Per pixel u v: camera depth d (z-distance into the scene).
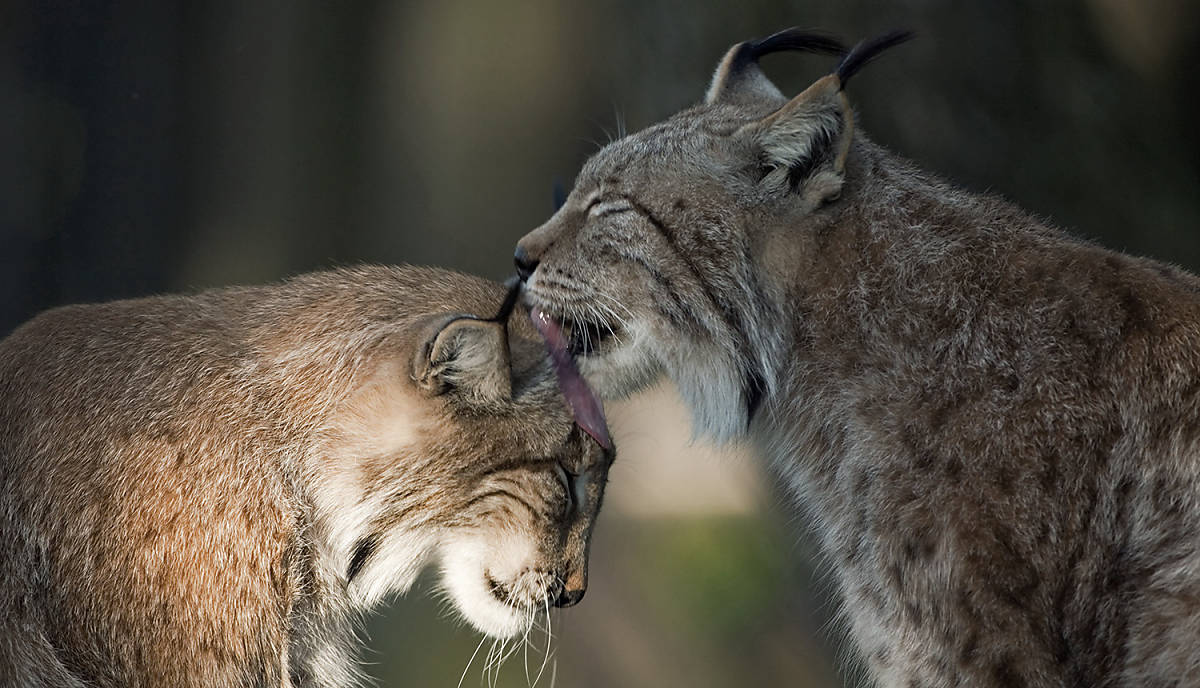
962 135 14.34
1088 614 8.59
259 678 9.15
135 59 20.12
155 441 9.00
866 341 9.57
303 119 20.47
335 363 9.76
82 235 20.02
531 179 19.94
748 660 16.67
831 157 9.72
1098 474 8.59
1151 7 15.08
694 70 15.28
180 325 9.65
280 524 9.27
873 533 9.16
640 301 10.10
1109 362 8.77
